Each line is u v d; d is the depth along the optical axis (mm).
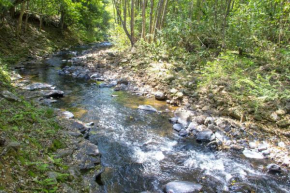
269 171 4715
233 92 7742
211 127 6312
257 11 10117
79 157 4449
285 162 4926
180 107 8008
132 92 9594
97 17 33219
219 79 8617
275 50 10039
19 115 4852
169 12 17547
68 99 8359
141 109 7797
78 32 28688
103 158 4934
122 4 20062
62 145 4629
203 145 5754
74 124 5855
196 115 7176
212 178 4504
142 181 4328
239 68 8781
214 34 12539
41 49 17812
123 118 7055
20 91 7926
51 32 22969
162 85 9570
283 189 4238
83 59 15008
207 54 11594
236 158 5223
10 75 9922
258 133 6020
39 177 3229
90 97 8758
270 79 8188
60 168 3830
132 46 15648
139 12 20094
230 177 4523
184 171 4715
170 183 4164
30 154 3689
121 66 12773
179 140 5953
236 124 6422
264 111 6602
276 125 6180
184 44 13016
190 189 4004
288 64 8945
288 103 6613
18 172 3066
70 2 22922
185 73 10164
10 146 3379
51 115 5980
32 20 21750
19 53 15188
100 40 32469
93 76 11539
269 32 10711
